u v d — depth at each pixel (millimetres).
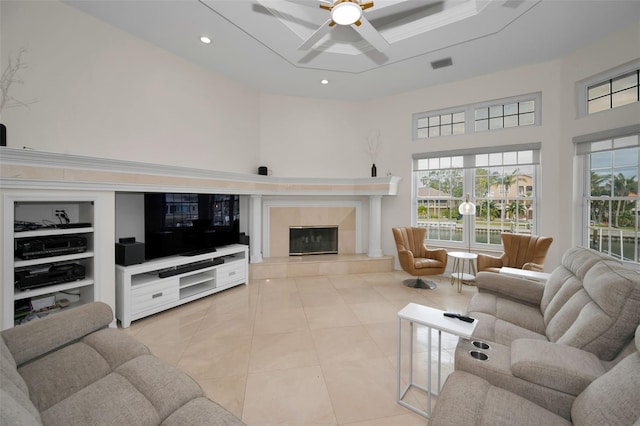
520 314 2139
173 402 1198
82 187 2496
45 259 2354
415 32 3127
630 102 3113
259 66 3908
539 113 3955
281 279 4484
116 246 2902
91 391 1257
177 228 3402
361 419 1623
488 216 4430
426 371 2076
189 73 3750
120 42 3078
